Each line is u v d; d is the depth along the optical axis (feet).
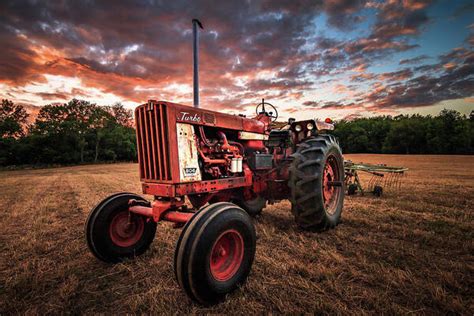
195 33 11.50
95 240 9.58
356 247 10.64
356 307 6.63
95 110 175.73
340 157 15.05
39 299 7.47
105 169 95.40
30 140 153.28
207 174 10.66
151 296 7.26
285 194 13.88
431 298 7.03
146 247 10.89
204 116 10.32
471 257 9.48
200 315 6.60
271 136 16.30
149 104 9.23
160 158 9.09
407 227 13.15
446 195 23.04
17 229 15.08
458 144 175.11
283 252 10.19
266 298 7.16
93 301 7.31
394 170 21.39
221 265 7.73
